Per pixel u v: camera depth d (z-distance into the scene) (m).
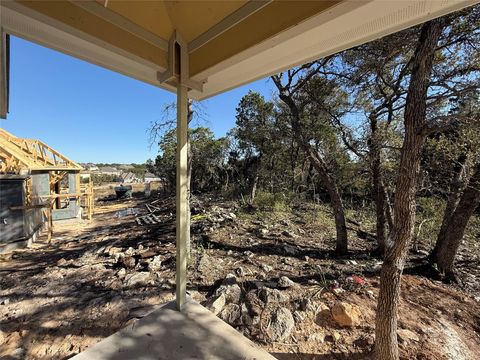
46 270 4.18
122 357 1.60
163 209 10.50
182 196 2.13
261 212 7.69
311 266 3.91
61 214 9.56
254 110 10.30
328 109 4.70
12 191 5.96
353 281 3.22
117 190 17.22
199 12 1.58
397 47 2.98
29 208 6.12
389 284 1.80
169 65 1.86
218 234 5.60
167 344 1.73
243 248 4.71
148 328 1.90
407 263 4.10
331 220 7.17
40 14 1.19
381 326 1.83
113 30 1.53
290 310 2.63
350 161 5.36
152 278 3.51
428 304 2.86
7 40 1.41
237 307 2.66
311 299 2.80
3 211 5.82
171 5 1.54
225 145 13.59
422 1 1.04
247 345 1.75
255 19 1.43
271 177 10.76
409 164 1.77
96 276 3.77
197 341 1.77
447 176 3.88
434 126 1.72
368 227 6.60
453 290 3.25
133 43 1.66
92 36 1.41
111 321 2.59
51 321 2.65
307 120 5.77
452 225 3.59
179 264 2.16
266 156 10.45
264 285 3.12
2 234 5.77
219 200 10.76
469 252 4.76
